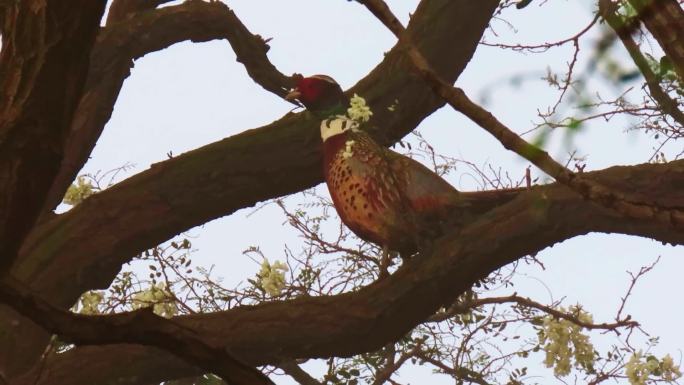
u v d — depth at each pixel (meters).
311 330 9.64
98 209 10.73
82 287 10.71
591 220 9.28
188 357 4.40
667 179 9.34
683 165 9.37
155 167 10.91
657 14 3.27
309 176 11.09
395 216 10.20
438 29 11.55
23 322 10.36
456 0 11.55
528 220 9.38
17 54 4.50
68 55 4.49
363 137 10.62
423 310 9.76
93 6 4.43
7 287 4.40
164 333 4.38
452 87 3.78
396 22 3.79
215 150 10.93
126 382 9.66
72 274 10.59
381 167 10.34
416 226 10.16
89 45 4.54
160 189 10.78
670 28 3.26
